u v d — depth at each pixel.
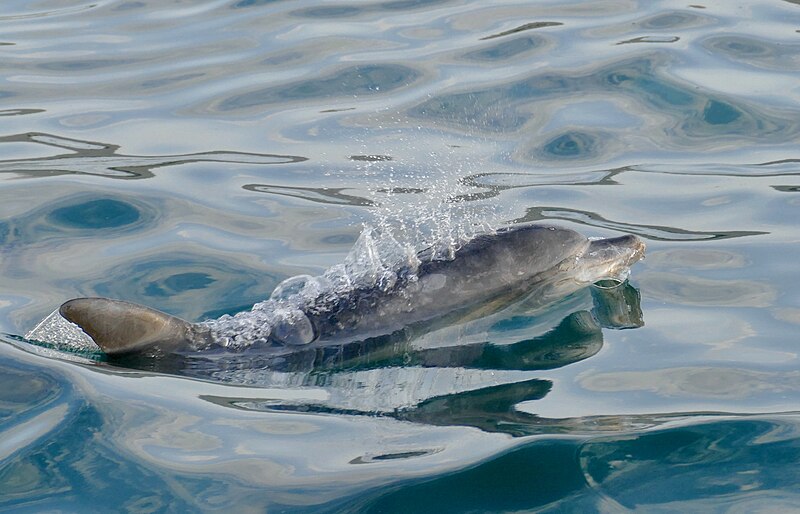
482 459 8.65
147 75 19.22
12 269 12.77
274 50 19.97
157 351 10.53
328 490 8.34
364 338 10.77
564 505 8.07
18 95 18.48
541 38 19.83
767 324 10.96
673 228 13.34
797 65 18.05
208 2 23.12
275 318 10.95
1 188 15.05
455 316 11.13
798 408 9.38
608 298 11.66
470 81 18.05
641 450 8.74
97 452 8.96
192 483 8.51
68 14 22.77
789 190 14.20
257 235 13.62
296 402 9.73
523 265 11.55
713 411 9.34
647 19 20.58
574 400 9.63
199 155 16.12
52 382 10.08
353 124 16.80
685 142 15.88
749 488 8.24
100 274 12.58
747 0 21.36
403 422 9.32
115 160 16.03
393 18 21.45
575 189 14.50
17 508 8.29
